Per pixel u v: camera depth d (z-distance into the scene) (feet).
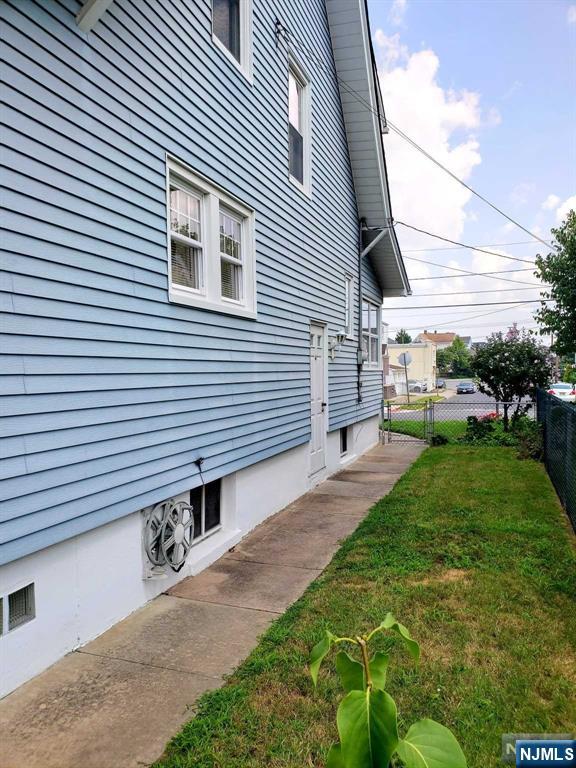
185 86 13.87
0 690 8.65
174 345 13.44
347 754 3.59
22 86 8.87
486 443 37.70
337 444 30.01
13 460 8.74
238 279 17.97
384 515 19.42
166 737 7.73
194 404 14.43
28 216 9.01
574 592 12.50
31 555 9.32
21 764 7.18
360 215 33.94
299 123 24.09
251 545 16.93
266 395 19.60
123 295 11.48
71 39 9.96
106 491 10.96
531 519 18.57
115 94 11.19
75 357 10.10
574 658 9.75
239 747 7.48
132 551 12.07
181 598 12.80
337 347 29.22
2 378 8.54
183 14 13.79
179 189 14.19
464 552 15.24
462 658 9.73
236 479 17.53
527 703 8.45
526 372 41.11
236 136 16.87
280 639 10.46
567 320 29.53
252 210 18.13
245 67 17.71
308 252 24.45
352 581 13.39
